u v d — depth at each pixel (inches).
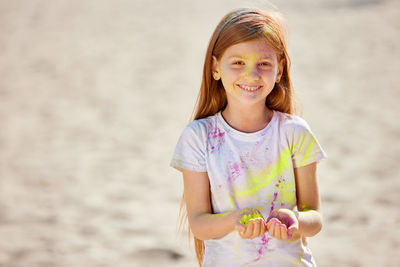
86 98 484.1
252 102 83.1
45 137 367.6
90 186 275.4
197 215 84.3
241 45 82.3
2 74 587.2
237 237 81.7
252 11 84.7
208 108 90.6
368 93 460.4
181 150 87.0
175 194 264.1
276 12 87.1
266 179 84.1
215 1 1136.8
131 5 1117.7
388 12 885.8
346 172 279.7
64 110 443.2
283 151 84.9
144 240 211.5
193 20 911.0
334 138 339.6
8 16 984.9
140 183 280.1
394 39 693.3
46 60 654.5
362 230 211.9
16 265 189.6
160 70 593.3
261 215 79.2
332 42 694.5
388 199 242.2
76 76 574.2
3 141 358.6
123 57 664.4
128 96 488.7
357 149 317.1
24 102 472.1
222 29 84.7
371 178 269.9
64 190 269.9
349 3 997.2
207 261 83.6
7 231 220.1
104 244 208.2
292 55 631.2
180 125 393.4
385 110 405.7
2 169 302.2
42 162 315.0
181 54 669.3
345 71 547.8
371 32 742.5
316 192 85.9
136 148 341.1
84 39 781.9
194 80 545.6
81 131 381.7
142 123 400.8
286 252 81.5
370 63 577.6
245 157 84.3
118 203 252.7
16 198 258.2
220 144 85.4
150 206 249.0
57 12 1032.2
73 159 320.2
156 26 867.4
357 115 394.0
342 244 200.5
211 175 84.8
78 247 205.5
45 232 219.9
